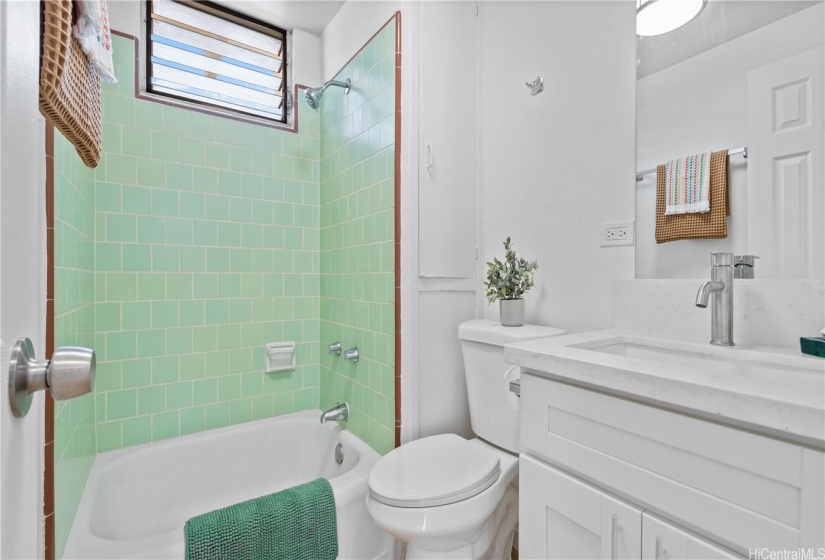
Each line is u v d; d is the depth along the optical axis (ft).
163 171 5.87
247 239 6.56
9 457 1.07
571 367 2.71
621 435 2.48
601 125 4.36
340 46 6.55
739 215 3.37
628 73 4.12
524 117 5.21
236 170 6.48
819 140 2.97
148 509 5.25
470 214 5.71
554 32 4.84
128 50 5.67
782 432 1.86
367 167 5.75
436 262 5.37
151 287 5.76
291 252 6.98
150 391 5.72
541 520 2.98
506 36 5.46
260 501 3.71
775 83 3.18
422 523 3.45
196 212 6.13
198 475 5.67
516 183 5.32
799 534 1.79
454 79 5.57
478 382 4.78
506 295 4.81
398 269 5.12
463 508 3.57
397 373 5.08
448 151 5.49
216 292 6.27
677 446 2.21
